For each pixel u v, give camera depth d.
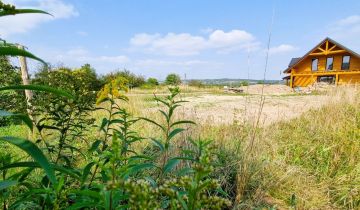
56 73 2.74
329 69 29.14
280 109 9.02
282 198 3.23
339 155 4.03
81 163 3.45
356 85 8.71
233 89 23.80
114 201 1.32
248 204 2.89
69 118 2.72
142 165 1.67
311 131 5.28
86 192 1.30
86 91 2.78
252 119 4.82
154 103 7.75
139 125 5.18
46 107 2.61
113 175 1.12
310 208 3.06
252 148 3.73
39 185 2.18
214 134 4.32
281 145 4.65
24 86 1.03
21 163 1.25
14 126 5.91
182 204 1.06
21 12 1.05
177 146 3.58
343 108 6.39
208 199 1.09
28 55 0.97
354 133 4.71
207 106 10.42
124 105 7.17
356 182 3.45
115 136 1.14
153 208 1.02
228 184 3.28
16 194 2.21
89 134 4.69
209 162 1.09
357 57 26.34
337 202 3.24
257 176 3.41
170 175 3.04
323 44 28.80
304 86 30.47
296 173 3.68
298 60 29.94
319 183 3.58
